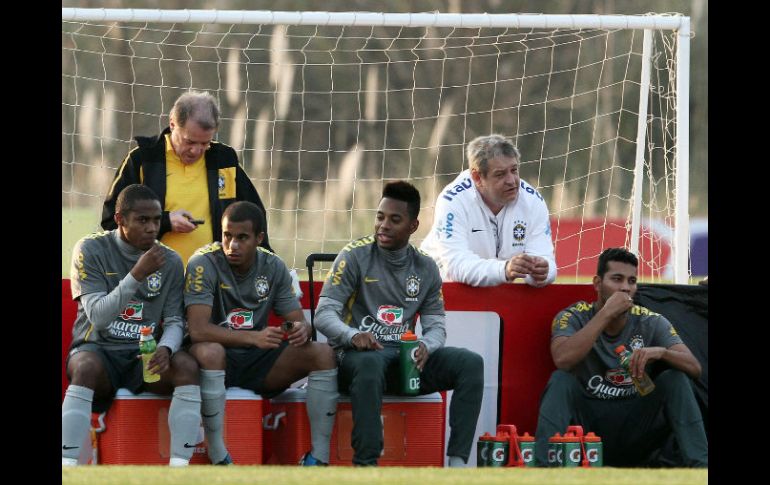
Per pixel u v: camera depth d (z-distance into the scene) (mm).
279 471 19031
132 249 22859
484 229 26766
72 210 49969
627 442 24266
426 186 61250
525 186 27422
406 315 23703
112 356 22422
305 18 30000
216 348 22141
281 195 57562
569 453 22609
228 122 55438
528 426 26031
